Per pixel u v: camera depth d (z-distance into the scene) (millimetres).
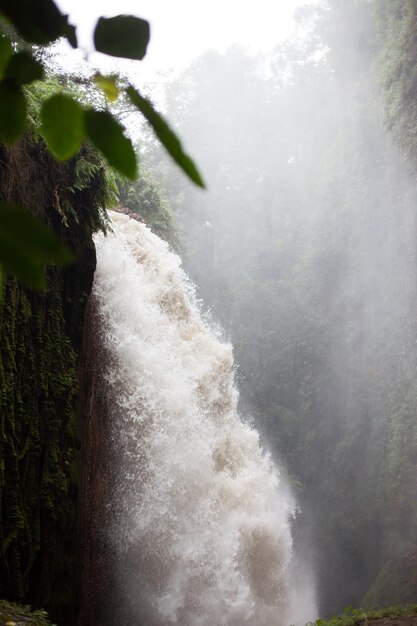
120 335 13266
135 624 12609
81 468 10914
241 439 16891
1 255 665
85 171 10523
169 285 16047
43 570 9555
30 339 9750
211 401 16078
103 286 13430
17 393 9305
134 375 13297
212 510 14773
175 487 13828
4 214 659
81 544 10750
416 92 24703
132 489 12961
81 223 11117
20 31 734
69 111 817
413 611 11172
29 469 9508
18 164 9273
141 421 13297
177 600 13305
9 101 766
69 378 10547
